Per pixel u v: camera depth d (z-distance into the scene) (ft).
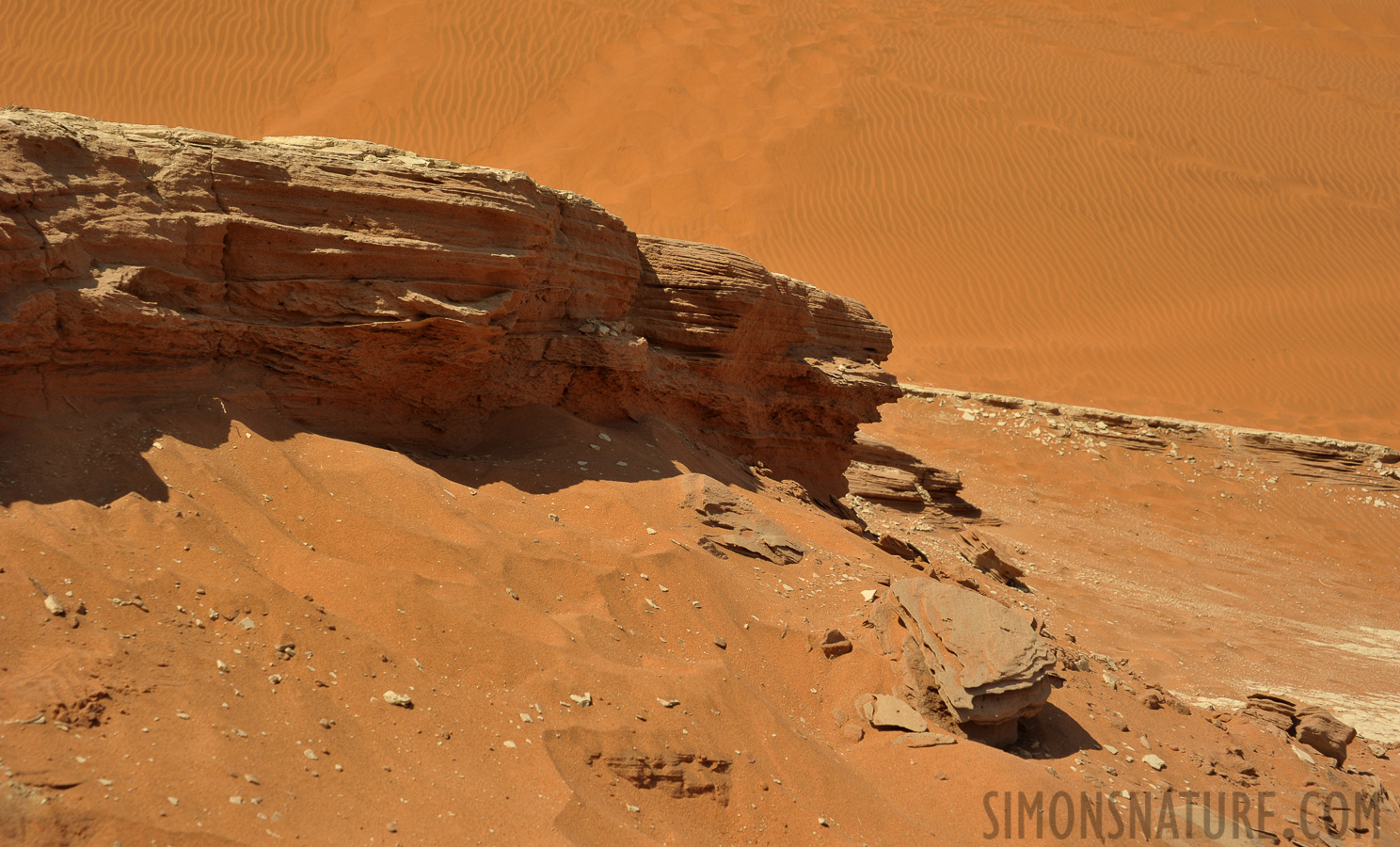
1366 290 108.99
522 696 14.56
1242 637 43.01
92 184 15.65
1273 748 23.95
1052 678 22.31
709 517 22.27
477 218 20.04
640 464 23.41
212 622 13.34
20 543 12.80
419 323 19.20
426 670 14.38
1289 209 119.65
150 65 104.47
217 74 106.93
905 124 119.85
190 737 11.32
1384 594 58.34
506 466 21.16
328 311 18.65
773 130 115.03
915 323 99.25
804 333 33.04
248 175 17.58
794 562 22.57
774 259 101.96
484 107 112.37
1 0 103.30
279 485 16.70
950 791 16.08
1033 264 106.93
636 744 14.58
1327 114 143.95
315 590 14.96
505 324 20.88
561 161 108.17
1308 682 36.86
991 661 18.06
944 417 74.64
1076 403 88.84
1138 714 22.66
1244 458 74.64
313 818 11.09
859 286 101.19
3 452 14.39
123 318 15.51
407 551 16.40
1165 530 63.36
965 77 133.08
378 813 11.59
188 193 16.83
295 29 114.62
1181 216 115.75
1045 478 67.92
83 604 12.44
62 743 10.46
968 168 115.96
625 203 104.99
